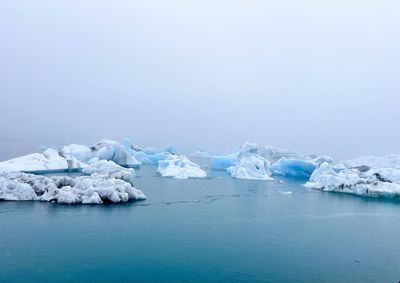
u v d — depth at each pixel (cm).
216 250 2172
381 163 7325
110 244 2177
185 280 1741
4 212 2739
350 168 6550
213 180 5478
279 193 4456
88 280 1694
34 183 3369
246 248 2236
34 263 1850
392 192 4428
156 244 2222
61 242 2167
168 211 3120
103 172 4266
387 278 1866
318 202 3972
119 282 1689
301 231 2695
